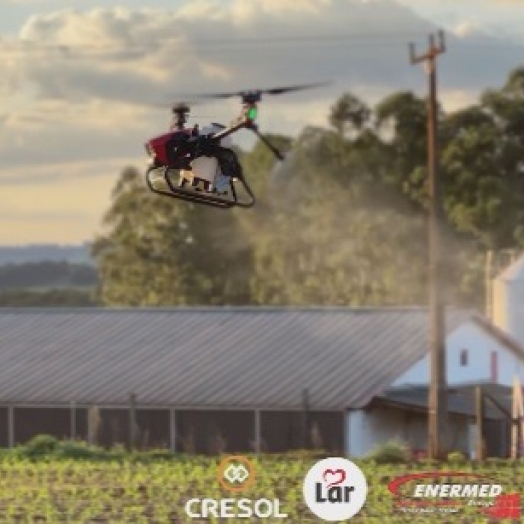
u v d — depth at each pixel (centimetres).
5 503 6469
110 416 12050
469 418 11925
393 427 11838
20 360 13162
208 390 12012
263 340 13038
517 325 16138
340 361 12381
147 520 5925
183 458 8781
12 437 12319
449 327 13500
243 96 5172
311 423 11556
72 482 7288
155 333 13525
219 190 5388
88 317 14150
